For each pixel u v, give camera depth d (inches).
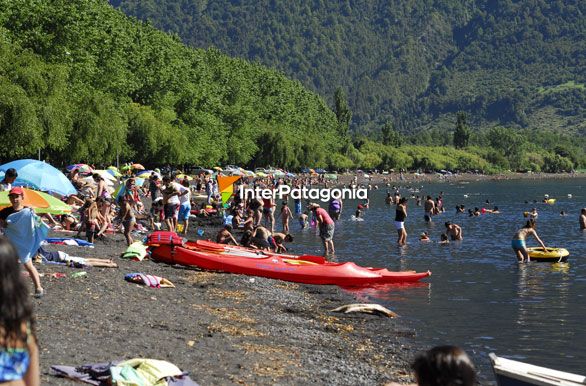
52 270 737.6
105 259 874.1
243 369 472.4
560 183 7160.4
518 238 1164.5
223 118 4616.1
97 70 2610.7
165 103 3511.3
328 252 1269.7
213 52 5059.1
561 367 544.7
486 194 4389.8
